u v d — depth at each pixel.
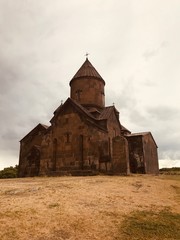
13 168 49.16
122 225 7.22
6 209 8.10
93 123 25.61
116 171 22.09
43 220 7.27
